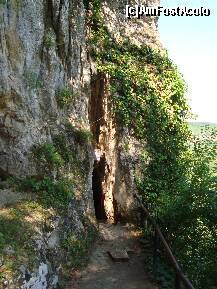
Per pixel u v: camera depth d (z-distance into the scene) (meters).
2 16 8.88
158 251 9.70
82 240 9.82
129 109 12.88
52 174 9.73
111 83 13.05
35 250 7.34
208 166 9.05
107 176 13.41
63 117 10.84
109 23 13.83
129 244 10.91
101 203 13.72
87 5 13.61
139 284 8.65
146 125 12.88
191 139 12.52
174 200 9.11
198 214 8.47
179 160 12.61
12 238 7.20
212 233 8.36
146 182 12.30
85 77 12.16
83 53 12.10
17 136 9.43
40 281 7.12
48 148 9.77
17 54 9.27
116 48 13.62
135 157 12.55
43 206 8.77
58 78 10.68
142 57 13.93
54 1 10.53
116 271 9.23
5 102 9.17
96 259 9.77
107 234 11.50
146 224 11.32
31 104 9.70
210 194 8.38
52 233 8.41
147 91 13.23
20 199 8.80
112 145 13.02
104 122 13.37
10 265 6.54
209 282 7.88
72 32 11.29
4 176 9.48
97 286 8.43
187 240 8.79
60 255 8.50
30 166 9.55
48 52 10.22
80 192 10.55
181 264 8.58
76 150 10.93
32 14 9.64
